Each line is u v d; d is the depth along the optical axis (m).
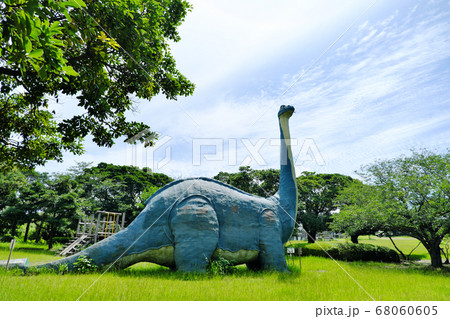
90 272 7.65
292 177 10.66
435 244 14.59
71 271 7.58
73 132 10.46
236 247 9.04
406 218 14.33
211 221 8.73
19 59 3.76
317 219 29.34
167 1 11.40
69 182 23.00
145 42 8.79
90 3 7.41
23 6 3.49
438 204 13.69
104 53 8.06
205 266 8.17
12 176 22.84
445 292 7.02
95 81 8.42
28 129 11.70
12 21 3.59
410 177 14.77
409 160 15.99
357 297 5.54
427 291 6.85
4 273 6.63
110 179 29.52
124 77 10.37
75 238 17.12
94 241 16.50
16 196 23.38
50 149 12.62
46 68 3.97
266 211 9.83
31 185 22.91
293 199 10.43
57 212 21.33
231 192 9.89
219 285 6.03
